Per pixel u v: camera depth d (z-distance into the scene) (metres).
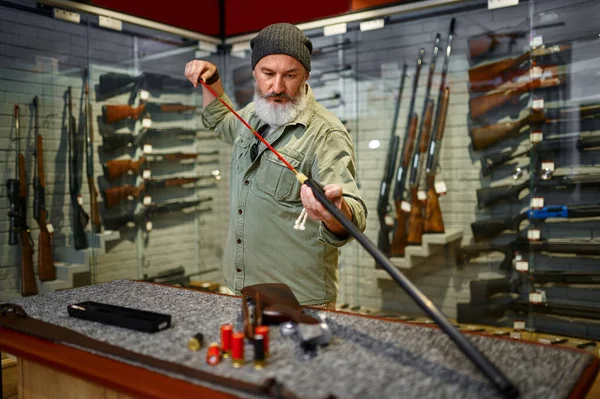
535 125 3.37
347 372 0.92
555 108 3.30
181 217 4.52
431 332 1.14
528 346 1.06
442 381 0.87
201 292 1.56
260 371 0.93
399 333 1.13
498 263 3.61
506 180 3.59
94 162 3.85
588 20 3.16
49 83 3.54
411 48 3.83
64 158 3.64
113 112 3.92
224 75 4.62
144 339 1.12
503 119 3.55
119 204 4.02
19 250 3.37
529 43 3.38
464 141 3.71
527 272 3.45
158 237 4.33
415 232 3.77
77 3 3.49
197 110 4.66
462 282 3.73
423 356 0.99
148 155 4.25
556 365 0.95
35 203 3.44
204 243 4.73
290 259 1.71
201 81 1.97
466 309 3.66
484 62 3.58
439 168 3.79
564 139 3.29
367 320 1.24
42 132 3.51
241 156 1.84
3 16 3.28
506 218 3.54
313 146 1.67
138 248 4.16
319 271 1.71
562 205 3.33
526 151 3.49
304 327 1.07
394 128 3.91
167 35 4.19
